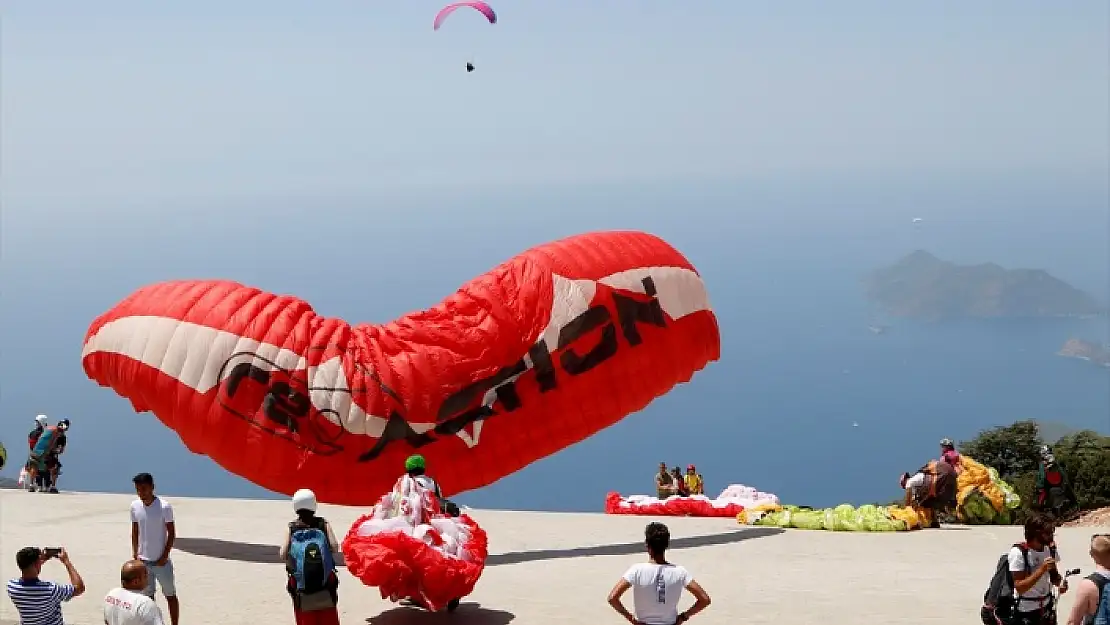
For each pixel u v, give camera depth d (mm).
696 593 9633
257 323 18422
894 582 16125
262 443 18016
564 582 16000
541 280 19156
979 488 22906
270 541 19281
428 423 18359
